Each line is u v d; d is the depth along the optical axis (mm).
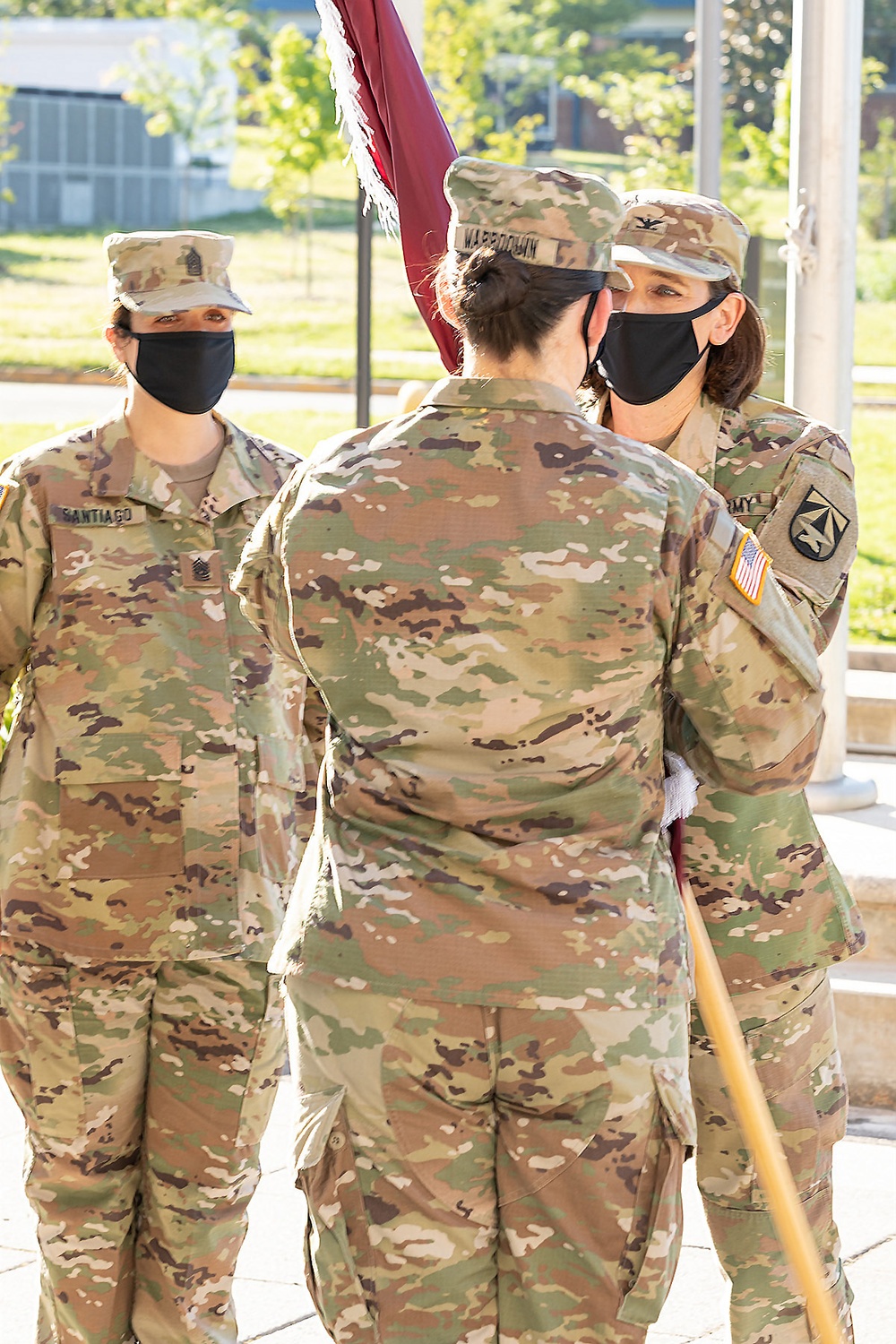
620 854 3281
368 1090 3234
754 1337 4316
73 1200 4637
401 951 3199
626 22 56500
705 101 10734
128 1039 4590
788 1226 3637
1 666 4660
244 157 54844
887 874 7348
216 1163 4602
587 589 3176
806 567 4086
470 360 3391
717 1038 3660
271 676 4703
